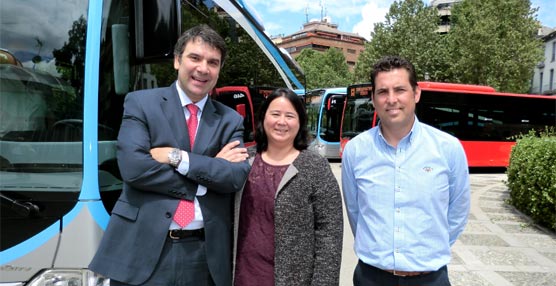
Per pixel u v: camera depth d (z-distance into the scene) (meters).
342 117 16.89
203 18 4.36
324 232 2.46
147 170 2.22
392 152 2.42
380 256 2.40
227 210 2.51
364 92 15.98
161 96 2.43
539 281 4.90
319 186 2.48
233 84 5.36
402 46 32.12
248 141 5.79
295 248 2.41
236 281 2.53
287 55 10.17
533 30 28.28
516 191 8.44
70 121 2.38
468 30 28.00
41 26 2.46
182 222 2.29
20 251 2.21
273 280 2.45
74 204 2.28
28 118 2.38
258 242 2.48
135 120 2.34
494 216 8.05
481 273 5.14
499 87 27.14
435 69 31.48
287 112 2.55
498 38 27.34
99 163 2.39
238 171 2.36
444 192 2.38
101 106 2.46
